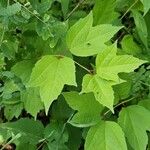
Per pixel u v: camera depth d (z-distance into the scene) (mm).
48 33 470
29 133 517
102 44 445
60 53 476
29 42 516
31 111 507
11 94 504
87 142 452
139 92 521
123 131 460
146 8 482
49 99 425
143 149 450
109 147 446
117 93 491
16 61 523
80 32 455
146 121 459
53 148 511
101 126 459
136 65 433
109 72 438
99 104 472
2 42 487
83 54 448
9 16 455
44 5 478
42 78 434
